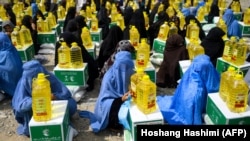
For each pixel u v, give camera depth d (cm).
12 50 499
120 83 392
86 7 1032
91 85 527
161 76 545
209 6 1091
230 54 480
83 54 516
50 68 657
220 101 333
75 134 395
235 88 306
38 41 743
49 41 746
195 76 365
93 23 739
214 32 545
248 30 812
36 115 324
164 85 544
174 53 539
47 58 712
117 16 892
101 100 395
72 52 477
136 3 1249
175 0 1184
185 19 766
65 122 343
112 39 607
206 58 373
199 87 360
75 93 482
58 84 397
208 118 351
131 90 348
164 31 648
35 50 720
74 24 666
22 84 365
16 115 388
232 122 307
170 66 536
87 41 602
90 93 523
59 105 357
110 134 402
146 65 475
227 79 327
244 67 464
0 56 490
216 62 527
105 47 608
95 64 535
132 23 743
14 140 397
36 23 766
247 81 397
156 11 1000
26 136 405
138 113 326
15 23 927
